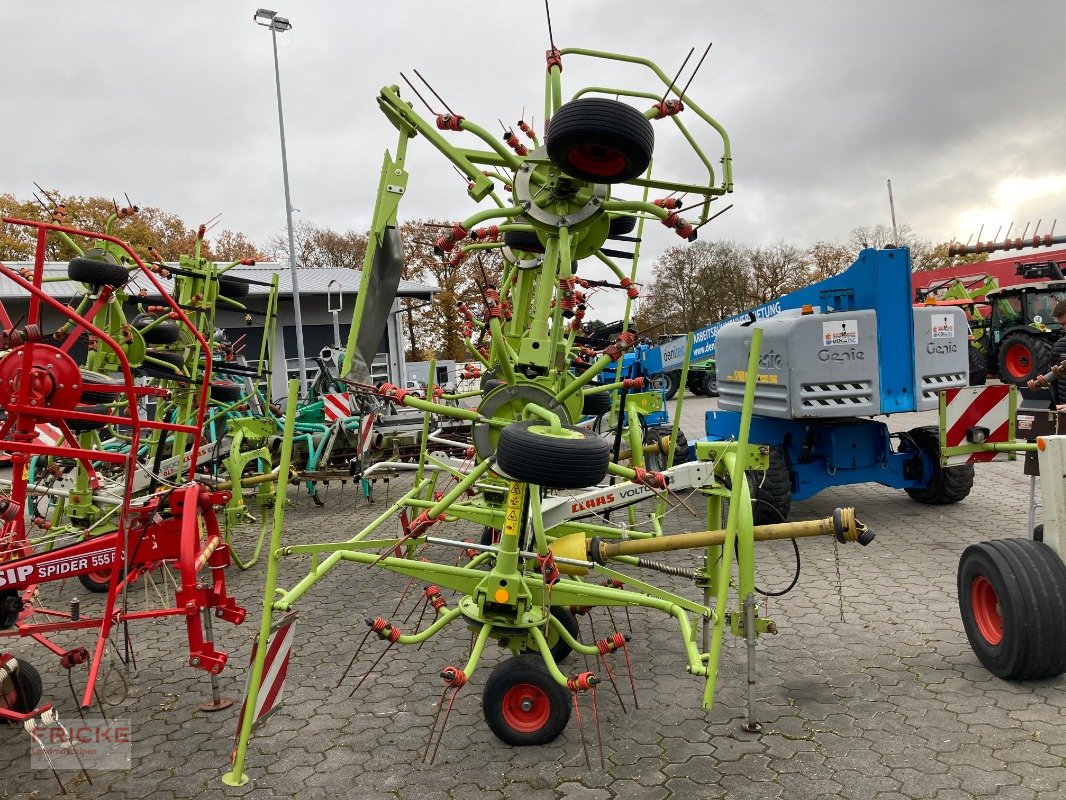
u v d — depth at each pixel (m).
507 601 3.53
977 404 5.36
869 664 4.23
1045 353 14.66
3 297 16.92
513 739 3.51
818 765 3.26
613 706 3.88
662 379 13.29
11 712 3.51
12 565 3.69
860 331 6.59
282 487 3.28
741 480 3.36
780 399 6.79
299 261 43.34
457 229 3.62
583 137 3.12
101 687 4.39
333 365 9.92
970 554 4.16
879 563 6.08
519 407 3.63
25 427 3.80
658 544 3.71
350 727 3.81
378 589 6.20
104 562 3.93
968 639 4.34
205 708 4.05
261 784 3.32
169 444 8.48
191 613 3.81
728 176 4.30
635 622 5.11
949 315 6.89
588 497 4.81
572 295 3.74
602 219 4.23
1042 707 3.66
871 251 6.63
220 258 39.34
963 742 3.38
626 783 3.20
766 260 44.44
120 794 3.28
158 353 7.05
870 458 7.49
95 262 5.43
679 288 44.25
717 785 3.15
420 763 3.44
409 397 3.48
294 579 6.53
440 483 10.20
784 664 4.28
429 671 4.47
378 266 3.51
